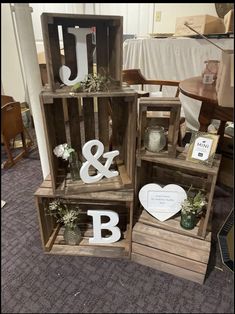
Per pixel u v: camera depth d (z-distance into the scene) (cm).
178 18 250
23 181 202
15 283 118
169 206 126
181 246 116
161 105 104
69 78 108
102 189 117
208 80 159
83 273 122
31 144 263
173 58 255
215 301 109
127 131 116
